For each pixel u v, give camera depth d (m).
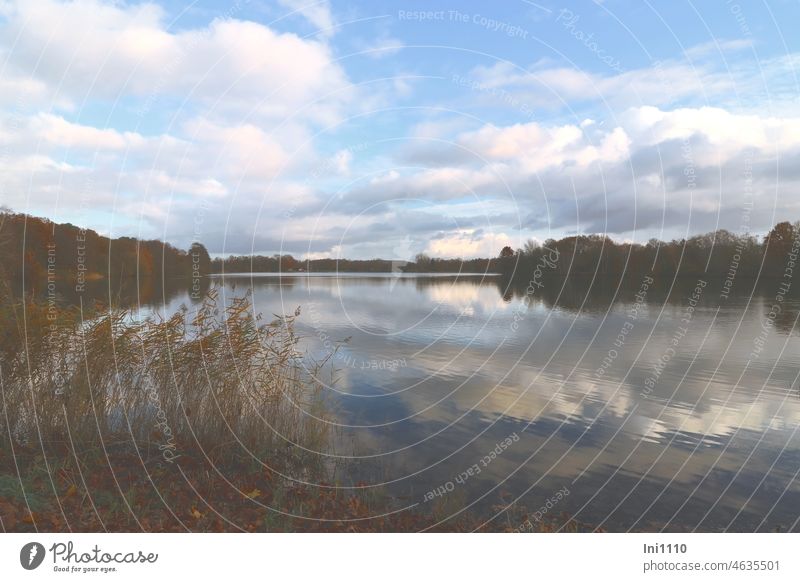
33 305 6.84
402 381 11.23
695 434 8.05
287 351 7.98
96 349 7.00
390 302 29.02
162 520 4.79
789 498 5.87
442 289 39.53
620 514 5.50
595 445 7.57
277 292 33.16
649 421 8.73
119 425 6.90
